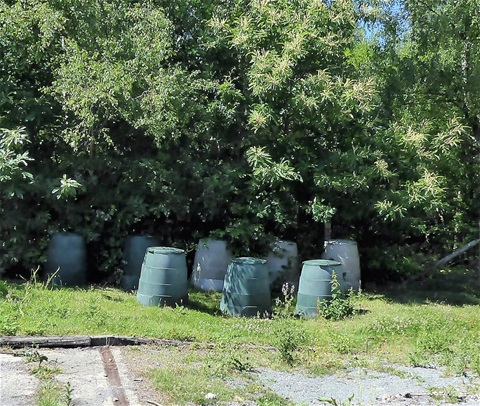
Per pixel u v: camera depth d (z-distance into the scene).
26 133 11.15
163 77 10.75
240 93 12.16
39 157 11.77
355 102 11.65
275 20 12.02
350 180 11.52
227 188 11.80
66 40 10.71
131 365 7.00
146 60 10.86
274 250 11.79
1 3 10.81
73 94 10.26
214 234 11.68
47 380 6.28
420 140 12.27
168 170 11.94
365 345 8.81
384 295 12.27
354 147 12.10
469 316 10.66
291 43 11.52
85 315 8.62
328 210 11.58
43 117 11.58
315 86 11.55
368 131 12.78
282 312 10.16
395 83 14.46
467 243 14.52
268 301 10.09
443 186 14.70
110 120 11.80
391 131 12.52
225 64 12.96
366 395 6.59
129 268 11.16
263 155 11.35
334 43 11.83
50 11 10.52
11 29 10.60
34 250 10.98
